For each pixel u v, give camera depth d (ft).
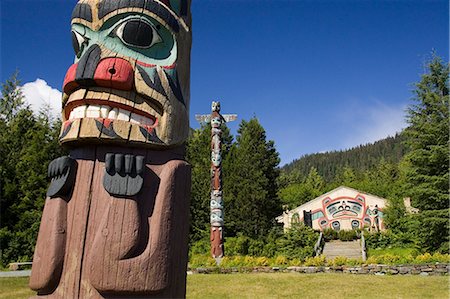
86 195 8.93
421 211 63.26
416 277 38.96
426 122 63.10
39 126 72.13
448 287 32.99
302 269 44.68
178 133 10.21
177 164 9.74
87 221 8.70
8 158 62.85
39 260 8.66
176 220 9.26
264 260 47.67
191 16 12.38
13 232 56.54
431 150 60.59
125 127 9.30
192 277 41.75
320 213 104.42
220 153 54.54
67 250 8.61
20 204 59.16
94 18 10.10
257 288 34.19
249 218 82.28
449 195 58.23
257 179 83.46
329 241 84.28
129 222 8.44
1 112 80.64
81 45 10.25
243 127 106.52
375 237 73.72
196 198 84.02
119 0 10.15
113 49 9.91
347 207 102.94
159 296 8.45
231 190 85.30
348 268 43.34
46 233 8.80
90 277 8.11
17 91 82.43
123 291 8.03
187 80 11.27
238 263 47.52
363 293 31.12
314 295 30.76
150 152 9.72
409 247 70.18
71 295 8.22
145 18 10.23
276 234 80.43
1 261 52.37
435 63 64.85
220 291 33.04
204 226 82.43
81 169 9.27
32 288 8.67
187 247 9.80
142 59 10.06
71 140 9.32
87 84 9.57
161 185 9.30
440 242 59.41
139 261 8.26
